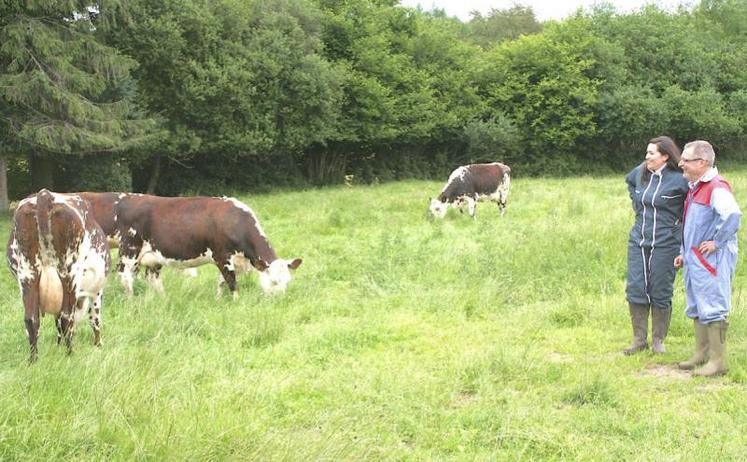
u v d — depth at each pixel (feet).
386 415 16.05
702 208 18.63
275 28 87.30
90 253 20.56
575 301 25.30
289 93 89.56
